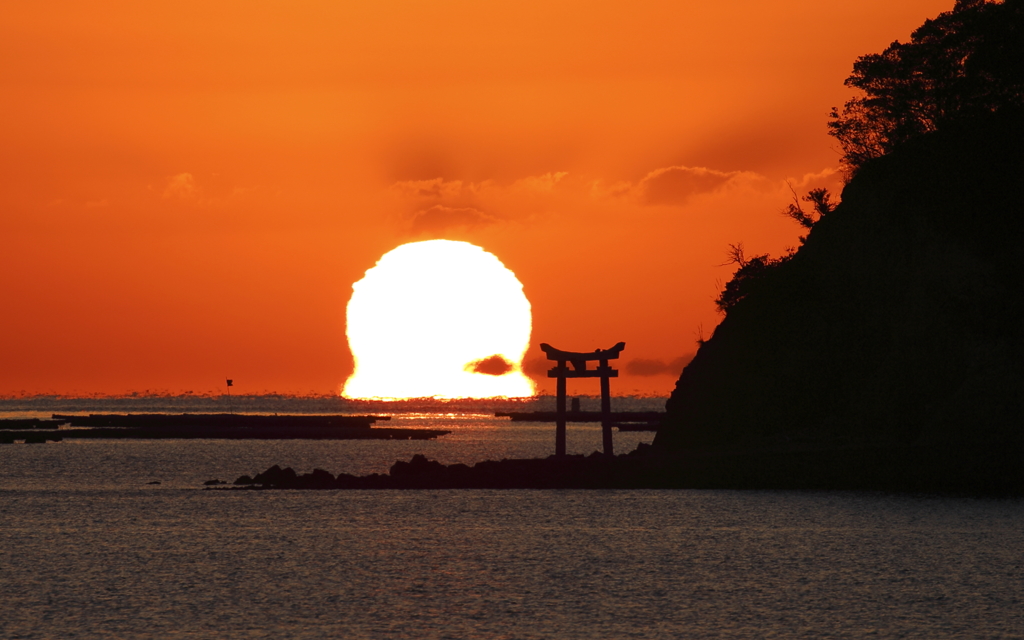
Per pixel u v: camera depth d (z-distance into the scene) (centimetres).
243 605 14850
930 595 15112
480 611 14475
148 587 16012
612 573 17038
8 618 14050
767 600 14962
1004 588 15525
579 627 13600
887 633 13162
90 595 15438
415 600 15162
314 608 14675
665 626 13612
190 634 13300
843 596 15125
